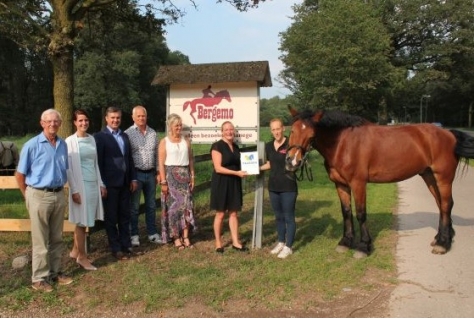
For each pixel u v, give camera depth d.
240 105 6.23
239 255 5.38
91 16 10.33
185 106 6.43
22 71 44.38
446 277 4.54
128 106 44.28
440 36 39.00
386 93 29.11
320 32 25.14
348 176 5.26
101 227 5.69
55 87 8.10
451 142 5.43
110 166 5.15
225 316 3.72
